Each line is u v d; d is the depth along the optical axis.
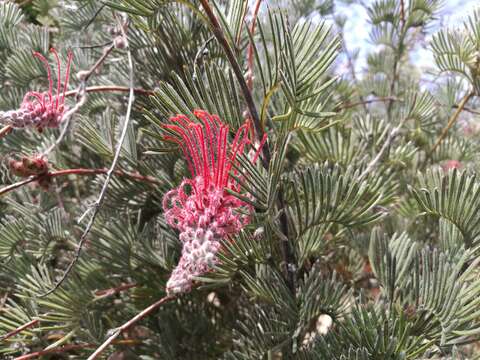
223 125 0.21
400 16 0.57
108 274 0.38
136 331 0.43
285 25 0.24
